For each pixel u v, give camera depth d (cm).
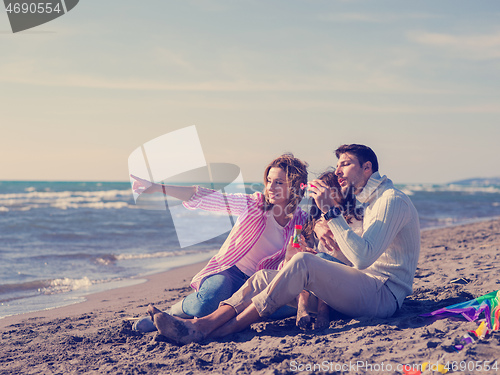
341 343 261
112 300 525
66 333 357
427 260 620
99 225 1680
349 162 293
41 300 539
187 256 952
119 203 2873
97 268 791
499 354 222
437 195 5225
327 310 306
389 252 296
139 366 254
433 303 344
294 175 310
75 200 3139
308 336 281
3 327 395
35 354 300
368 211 294
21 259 878
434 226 1573
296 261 274
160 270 772
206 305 304
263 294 281
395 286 297
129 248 1093
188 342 284
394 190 287
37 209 2316
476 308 280
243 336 293
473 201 3922
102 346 311
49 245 1142
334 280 279
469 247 773
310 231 322
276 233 320
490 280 423
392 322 287
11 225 1575
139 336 325
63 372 260
